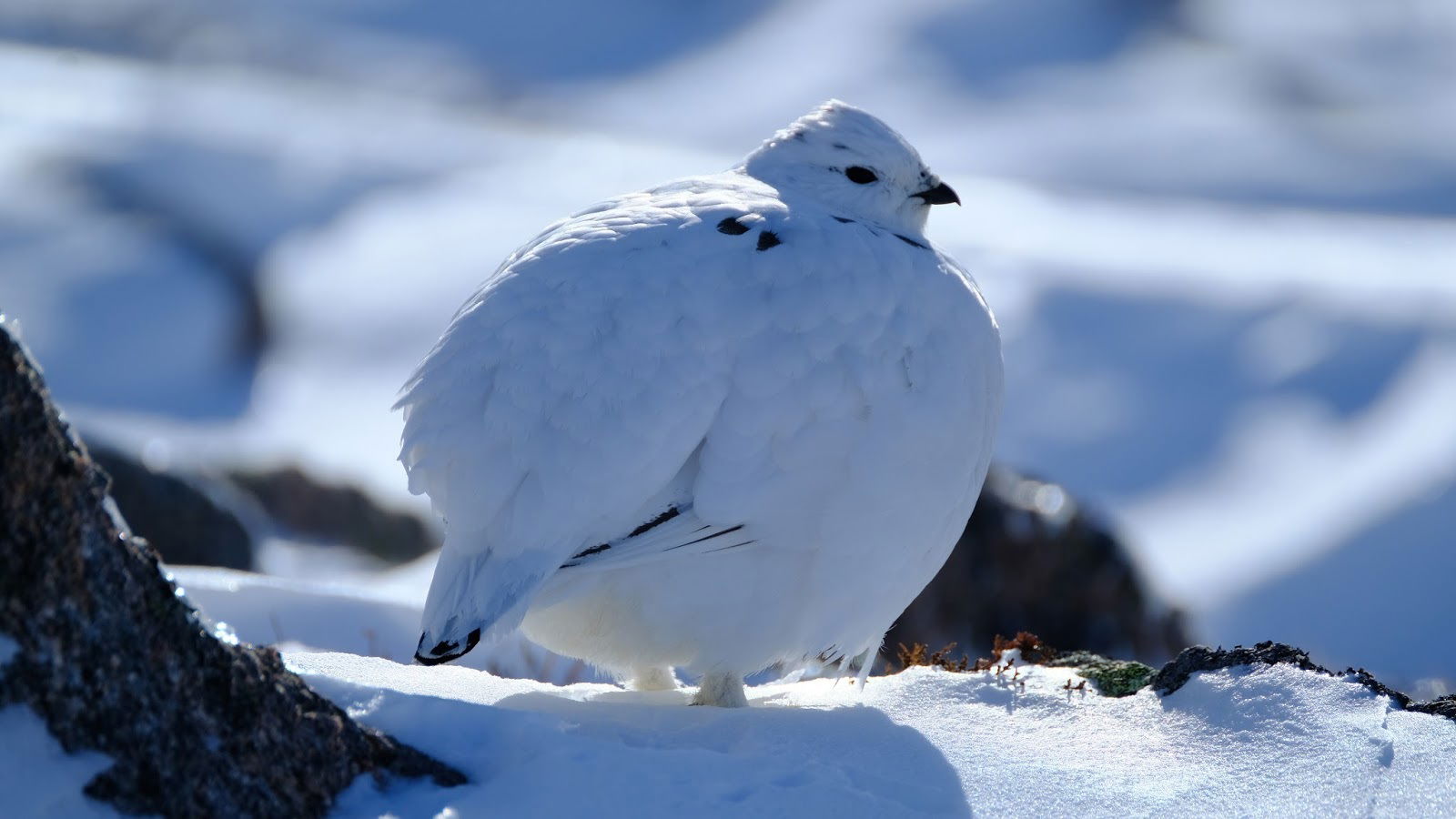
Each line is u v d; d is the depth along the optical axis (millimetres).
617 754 4641
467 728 4754
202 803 4035
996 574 13680
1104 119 88938
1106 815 4820
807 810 4547
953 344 5953
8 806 3764
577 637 5789
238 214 50062
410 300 41344
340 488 16516
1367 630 23312
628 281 5570
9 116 64500
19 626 3844
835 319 5656
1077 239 52438
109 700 3957
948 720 5734
